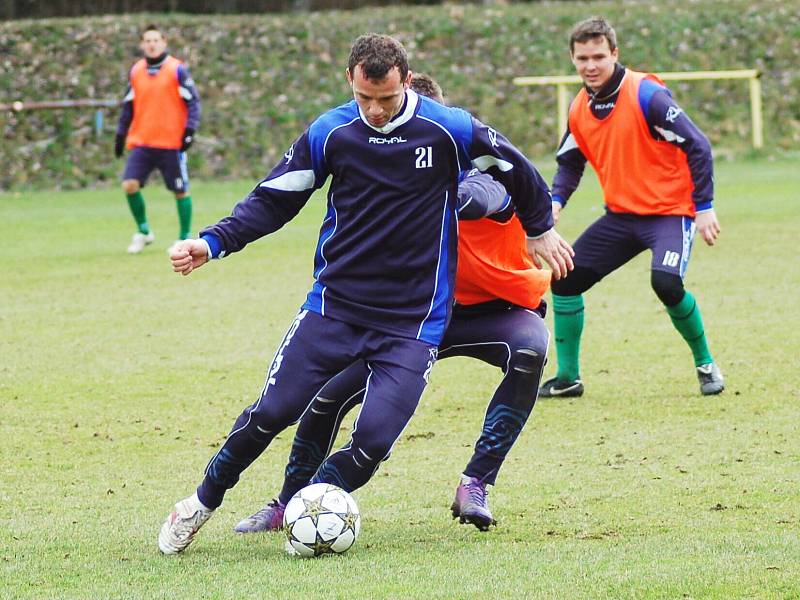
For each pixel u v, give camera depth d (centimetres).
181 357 2305
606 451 1616
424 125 1186
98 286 3177
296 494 1209
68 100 6300
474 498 1254
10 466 1588
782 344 2280
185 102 3722
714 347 2280
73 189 5759
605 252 1967
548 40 7019
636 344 2355
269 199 1219
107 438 1733
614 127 1947
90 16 7288
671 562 1120
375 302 1212
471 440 1702
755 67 7000
